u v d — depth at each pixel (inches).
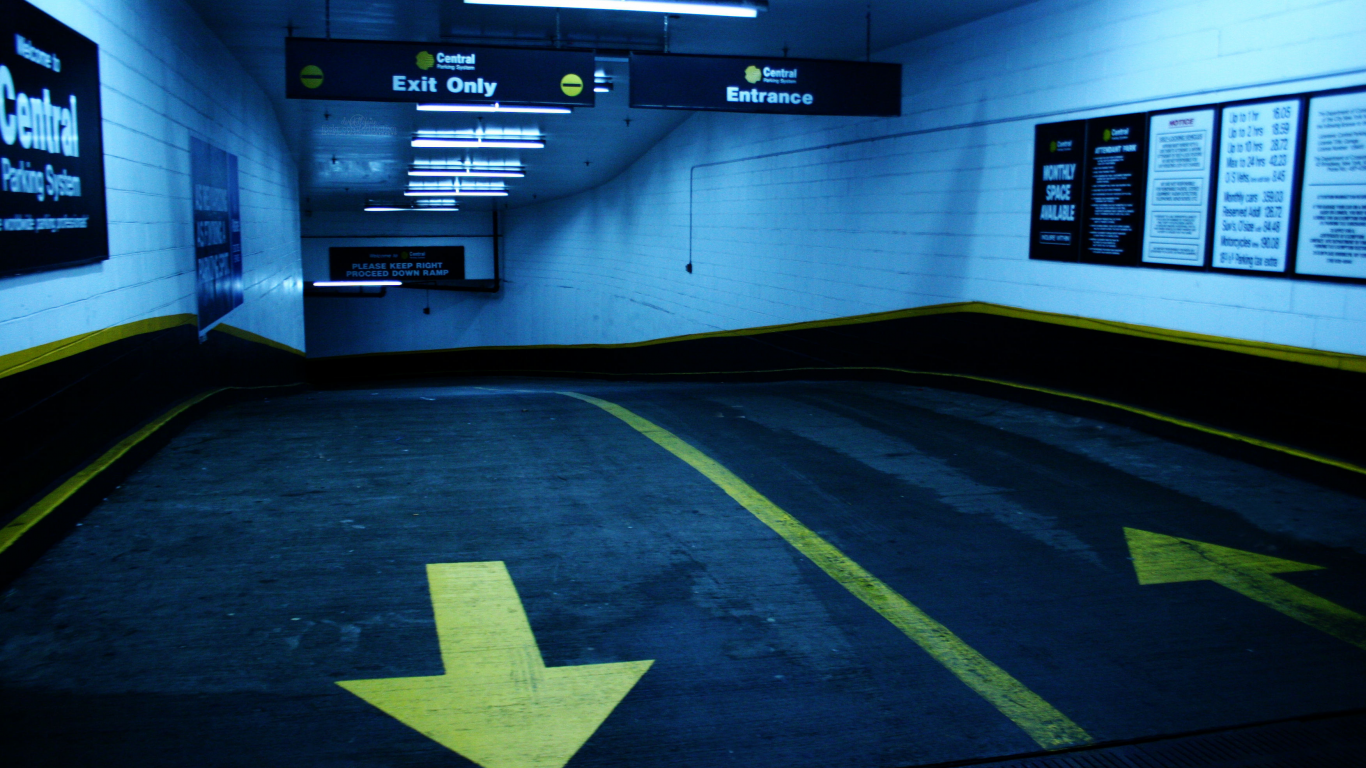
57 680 132.7
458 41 414.0
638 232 772.6
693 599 165.9
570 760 116.3
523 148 698.2
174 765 113.1
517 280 1171.9
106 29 239.6
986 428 307.6
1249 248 258.8
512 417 338.6
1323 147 236.5
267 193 539.5
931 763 117.1
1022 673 140.9
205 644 145.0
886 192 433.1
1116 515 214.2
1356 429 230.7
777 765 115.9
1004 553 190.1
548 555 186.4
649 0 311.3
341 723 123.8
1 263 167.8
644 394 438.9
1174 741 123.1
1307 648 150.7
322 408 374.6
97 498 211.9
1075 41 319.9
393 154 724.7
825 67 381.7
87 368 218.2
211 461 257.0
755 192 558.3
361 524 203.3
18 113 177.5
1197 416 279.7
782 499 225.0
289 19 370.9
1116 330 307.9
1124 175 301.6
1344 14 229.8
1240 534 202.5
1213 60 267.6
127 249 254.7
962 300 386.9
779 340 540.7
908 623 157.5
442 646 146.6
